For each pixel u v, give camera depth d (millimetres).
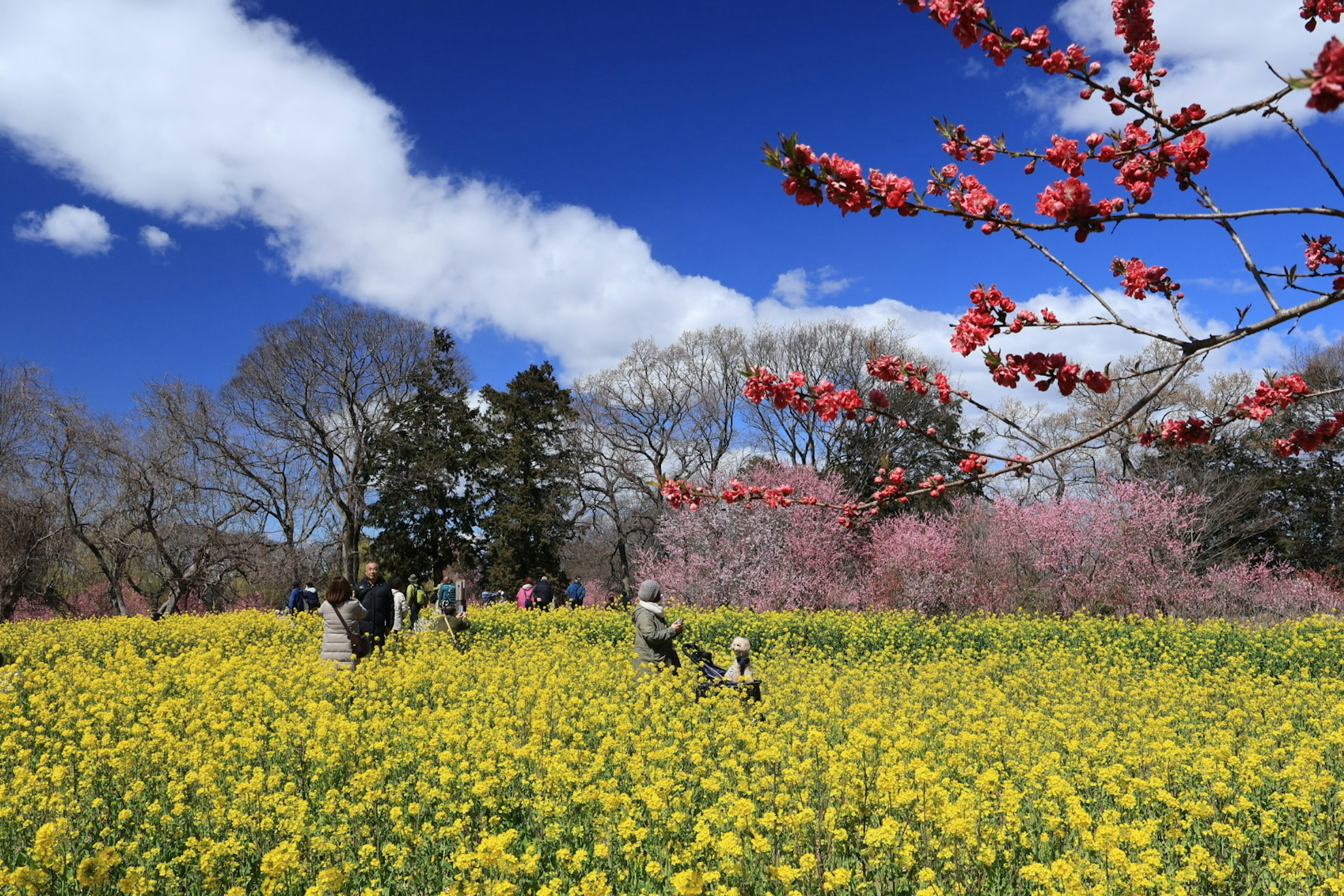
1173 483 26375
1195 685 10102
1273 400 3643
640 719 7438
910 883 4203
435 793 5137
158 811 5086
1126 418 3322
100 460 30000
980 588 22969
